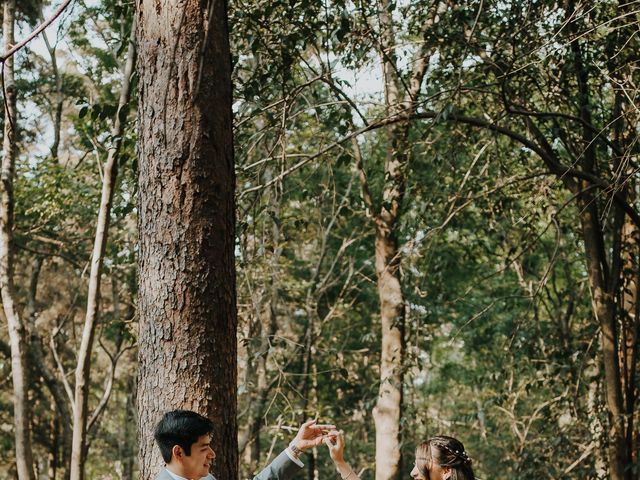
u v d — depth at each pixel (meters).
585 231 10.12
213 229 4.35
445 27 9.09
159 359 4.28
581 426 12.27
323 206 17.16
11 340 11.63
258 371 18.44
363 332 21.91
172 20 4.42
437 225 10.69
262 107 8.75
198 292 4.28
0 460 24.95
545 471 11.49
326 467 22.33
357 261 20.84
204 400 4.24
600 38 9.14
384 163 16.56
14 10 12.30
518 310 17.59
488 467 17.66
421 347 13.23
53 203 16.95
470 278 18.61
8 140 11.94
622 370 10.48
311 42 8.82
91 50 18.22
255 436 17.52
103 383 25.36
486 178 11.28
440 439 4.09
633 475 9.84
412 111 8.81
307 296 18.56
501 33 8.97
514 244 14.11
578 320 15.79
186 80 4.38
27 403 11.49
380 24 9.38
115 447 25.41
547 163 9.11
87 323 9.65
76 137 21.67
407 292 13.41
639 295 10.34
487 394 16.95
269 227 12.63
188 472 3.42
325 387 22.08
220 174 4.40
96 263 9.59
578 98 9.45
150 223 4.36
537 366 11.94
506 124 10.29
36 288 22.25
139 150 4.48
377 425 12.90
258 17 8.58
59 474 26.84
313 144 12.80
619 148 9.81
